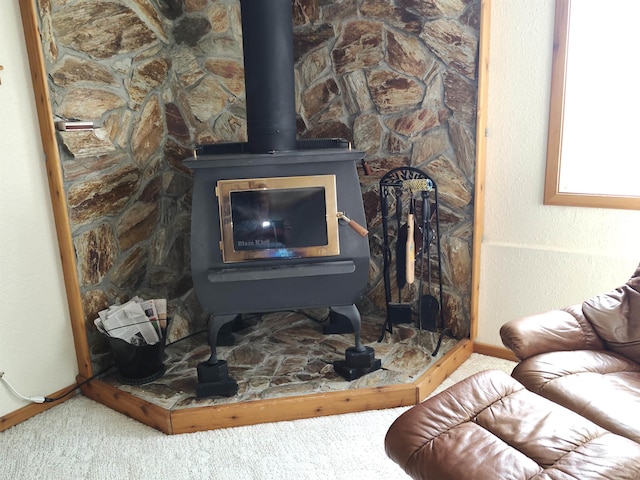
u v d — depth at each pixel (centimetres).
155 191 294
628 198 242
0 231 229
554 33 246
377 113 300
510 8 256
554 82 250
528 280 273
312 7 305
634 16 240
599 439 149
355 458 209
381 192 288
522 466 142
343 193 239
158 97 292
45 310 250
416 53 281
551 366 189
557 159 256
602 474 135
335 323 304
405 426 163
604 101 254
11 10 226
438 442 154
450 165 284
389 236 312
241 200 234
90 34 252
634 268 243
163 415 229
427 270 303
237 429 231
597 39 249
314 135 321
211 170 232
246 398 239
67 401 260
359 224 241
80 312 258
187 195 315
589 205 252
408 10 278
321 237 239
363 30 293
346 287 246
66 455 217
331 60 306
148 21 282
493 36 263
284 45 248
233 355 282
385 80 293
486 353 292
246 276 231
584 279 258
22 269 239
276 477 200
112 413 248
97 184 260
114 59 265
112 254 272
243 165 231
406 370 258
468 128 274
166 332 289
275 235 238
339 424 232
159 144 294
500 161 273
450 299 297
